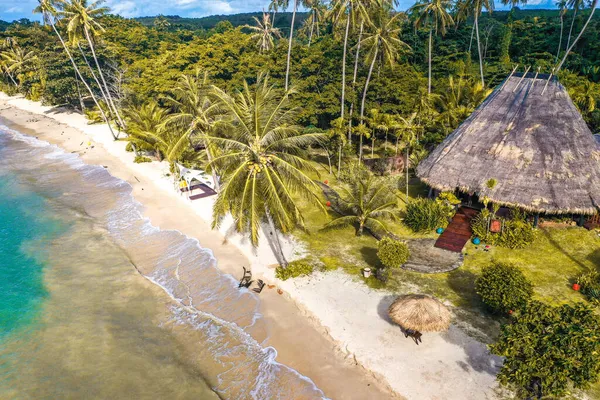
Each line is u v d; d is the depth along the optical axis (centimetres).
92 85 6656
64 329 2048
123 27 8831
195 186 3869
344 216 2920
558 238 2534
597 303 1855
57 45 6869
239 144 1922
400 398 1534
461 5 4388
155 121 4588
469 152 2781
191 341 1934
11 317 2144
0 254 2789
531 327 1386
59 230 3136
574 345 1259
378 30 3666
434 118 3825
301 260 2452
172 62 5734
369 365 1680
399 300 1833
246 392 1634
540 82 2894
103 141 5734
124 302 2247
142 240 2927
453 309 1964
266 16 6206
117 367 1800
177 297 2270
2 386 1714
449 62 5731
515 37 6369
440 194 2830
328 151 4184
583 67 5259
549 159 2539
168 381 1714
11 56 8844
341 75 4397
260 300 2167
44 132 6438
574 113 2741
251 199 1980
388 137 4888
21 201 3741
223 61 5394
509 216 2691
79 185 4141
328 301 2072
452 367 1639
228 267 2508
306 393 1600
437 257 2409
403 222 2866
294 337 1886
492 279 1889
